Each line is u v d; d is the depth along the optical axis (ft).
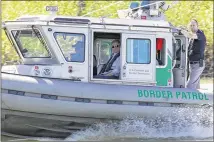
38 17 117.60
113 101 117.08
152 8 132.77
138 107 118.52
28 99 112.98
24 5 257.96
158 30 120.67
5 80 112.78
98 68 120.98
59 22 116.57
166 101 120.57
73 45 116.88
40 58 117.50
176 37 126.72
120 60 118.83
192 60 131.34
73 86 115.14
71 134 119.24
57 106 114.21
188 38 128.57
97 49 120.98
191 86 132.26
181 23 250.57
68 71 116.47
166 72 121.90
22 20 118.21
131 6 136.77
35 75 115.96
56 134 119.34
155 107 119.75
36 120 116.47
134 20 120.67
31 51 118.21
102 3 254.27
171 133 121.19
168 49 121.80
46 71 116.26
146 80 120.06
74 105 114.93
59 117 116.57
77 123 118.52
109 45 121.19
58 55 116.57
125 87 118.52
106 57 121.39
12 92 112.68
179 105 121.70
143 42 119.96
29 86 113.19
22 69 116.78
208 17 252.62
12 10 254.47
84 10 252.01
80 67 116.98
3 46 195.83
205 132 122.42
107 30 117.70
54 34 116.47
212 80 218.18
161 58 122.42
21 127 117.50
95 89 116.16
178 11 256.52
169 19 253.03
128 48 119.14
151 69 120.16
